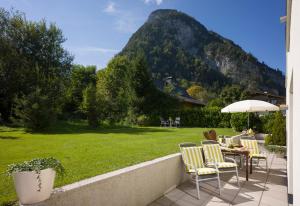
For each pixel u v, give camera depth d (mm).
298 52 2781
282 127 11938
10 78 21969
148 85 34219
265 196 6117
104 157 7809
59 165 3365
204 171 6191
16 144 10898
